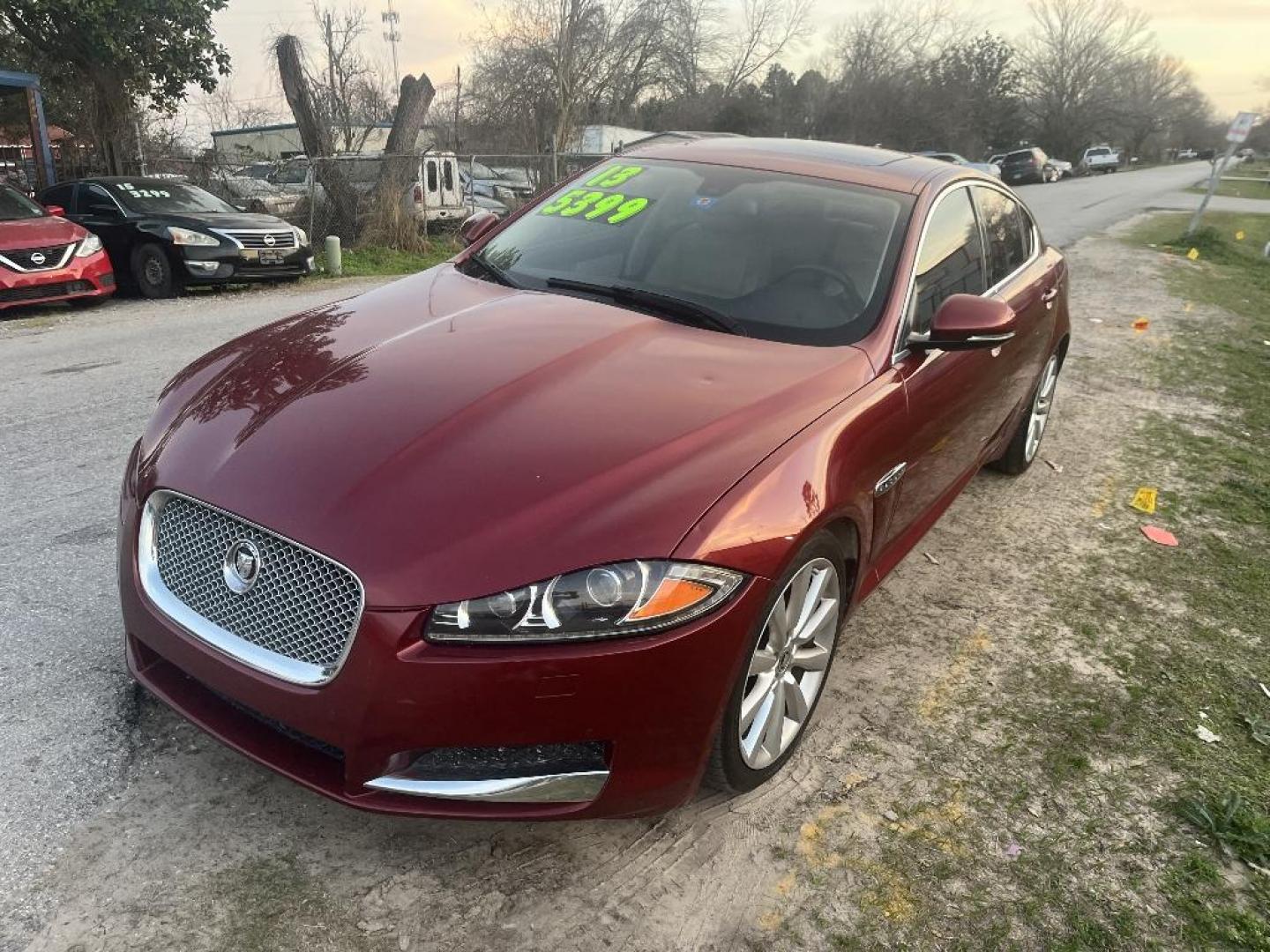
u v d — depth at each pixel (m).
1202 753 2.91
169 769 2.48
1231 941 2.22
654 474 2.15
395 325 2.89
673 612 2.02
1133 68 82.00
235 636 2.13
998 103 57.06
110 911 2.04
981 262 3.93
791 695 2.59
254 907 2.08
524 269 3.43
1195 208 29.44
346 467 2.13
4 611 3.17
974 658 3.35
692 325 2.98
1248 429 6.34
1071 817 2.59
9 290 9.04
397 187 16.19
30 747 2.52
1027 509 4.75
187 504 2.24
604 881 2.24
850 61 52.28
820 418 2.53
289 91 16.45
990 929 2.20
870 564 2.90
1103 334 9.10
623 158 4.05
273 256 11.38
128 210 11.03
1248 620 3.77
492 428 2.25
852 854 2.39
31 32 15.91
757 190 3.55
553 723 1.99
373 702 1.96
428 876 2.21
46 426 5.24
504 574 1.94
